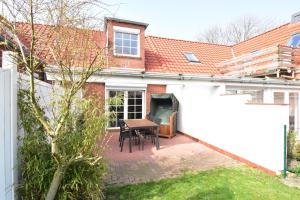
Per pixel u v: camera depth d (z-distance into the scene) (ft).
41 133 12.15
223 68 45.96
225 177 19.02
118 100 15.30
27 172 11.41
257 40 53.83
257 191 16.30
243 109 23.81
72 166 12.34
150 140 34.09
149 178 18.81
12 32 9.61
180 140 34.40
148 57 45.50
